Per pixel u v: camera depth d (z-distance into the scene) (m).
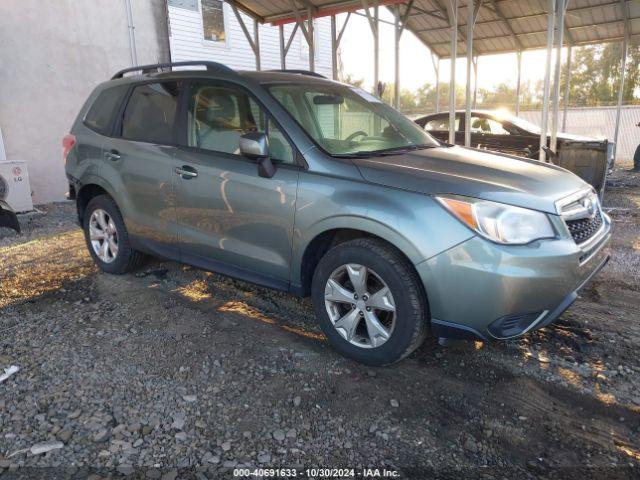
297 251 3.34
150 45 10.32
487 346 3.45
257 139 3.25
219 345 3.46
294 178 3.30
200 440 2.51
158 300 4.24
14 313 4.00
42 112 9.02
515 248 2.75
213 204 3.73
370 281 3.15
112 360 3.25
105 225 4.81
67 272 4.99
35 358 3.27
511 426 2.64
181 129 4.03
